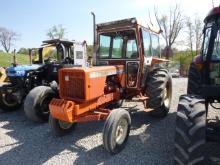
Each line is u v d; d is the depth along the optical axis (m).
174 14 26.42
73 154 3.72
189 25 26.30
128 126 3.95
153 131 4.60
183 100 2.87
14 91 6.43
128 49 4.94
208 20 3.36
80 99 3.84
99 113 3.97
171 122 5.13
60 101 3.71
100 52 5.30
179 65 21.77
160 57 6.26
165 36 26.53
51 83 6.13
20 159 3.60
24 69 6.33
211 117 5.05
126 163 3.40
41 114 5.18
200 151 2.52
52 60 7.32
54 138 4.36
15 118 5.82
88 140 4.25
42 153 3.78
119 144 3.73
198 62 3.74
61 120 4.07
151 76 5.11
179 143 2.58
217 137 2.75
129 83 4.95
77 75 3.84
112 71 4.46
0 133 4.73
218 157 3.33
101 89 4.14
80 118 3.81
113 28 4.96
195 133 2.52
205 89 3.22
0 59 33.34
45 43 7.57
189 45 26.39
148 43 5.29
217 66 3.25
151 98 4.93
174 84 11.02
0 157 3.68
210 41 3.22
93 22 5.09
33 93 5.14
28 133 4.68
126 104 6.45
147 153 3.68
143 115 5.61
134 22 4.70
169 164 3.32
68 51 7.64
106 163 3.42
